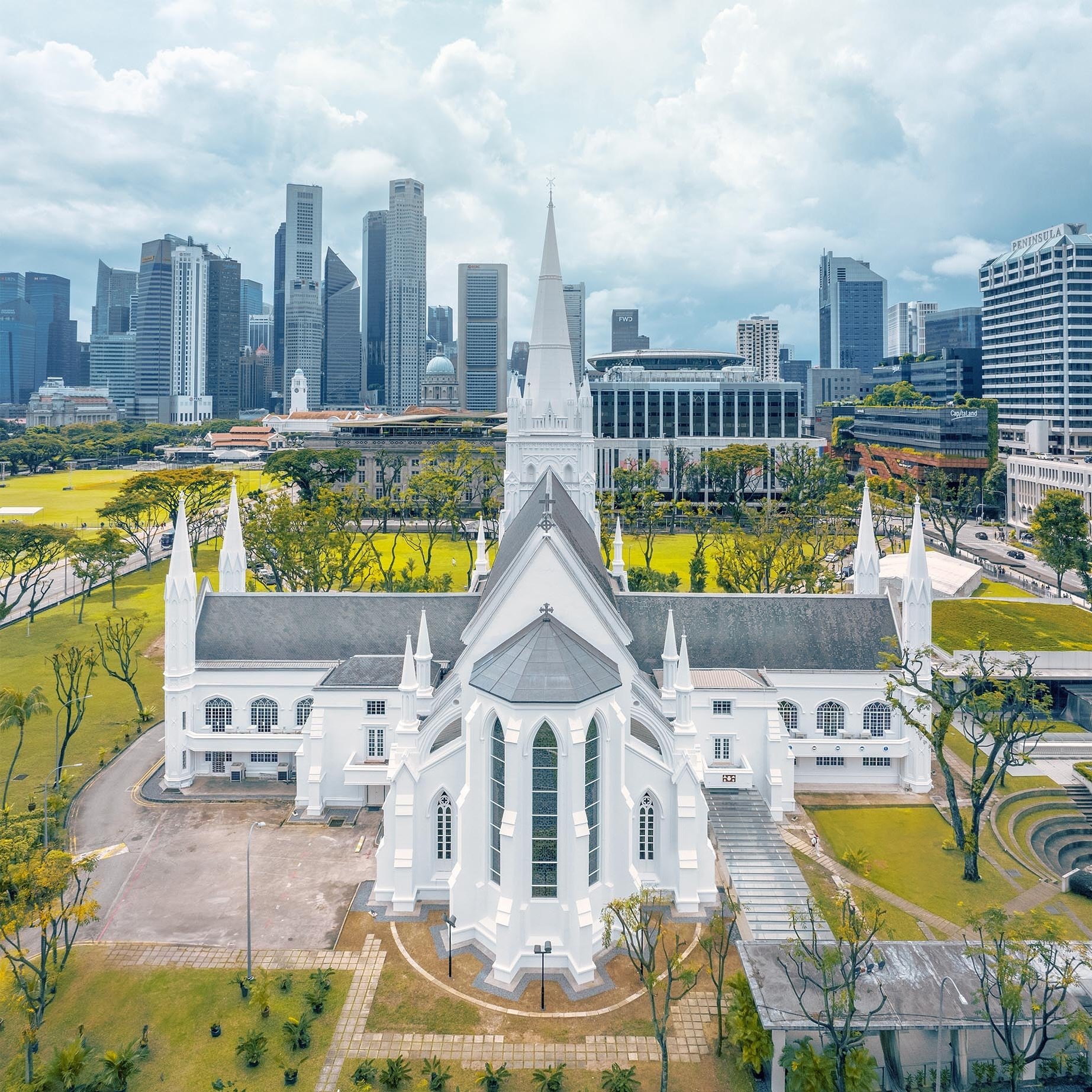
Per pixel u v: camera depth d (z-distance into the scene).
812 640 98.56
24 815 78.88
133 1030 59.31
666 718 78.00
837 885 77.06
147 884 76.50
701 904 73.50
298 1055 57.12
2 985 61.56
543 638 67.75
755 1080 55.69
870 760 97.75
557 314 117.31
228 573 110.75
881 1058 57.47
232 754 97.31
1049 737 110.12
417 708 79.06
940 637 128.75
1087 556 168.50
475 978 64.62
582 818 64.88
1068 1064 56.69
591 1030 59.78
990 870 80.06
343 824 87.44
